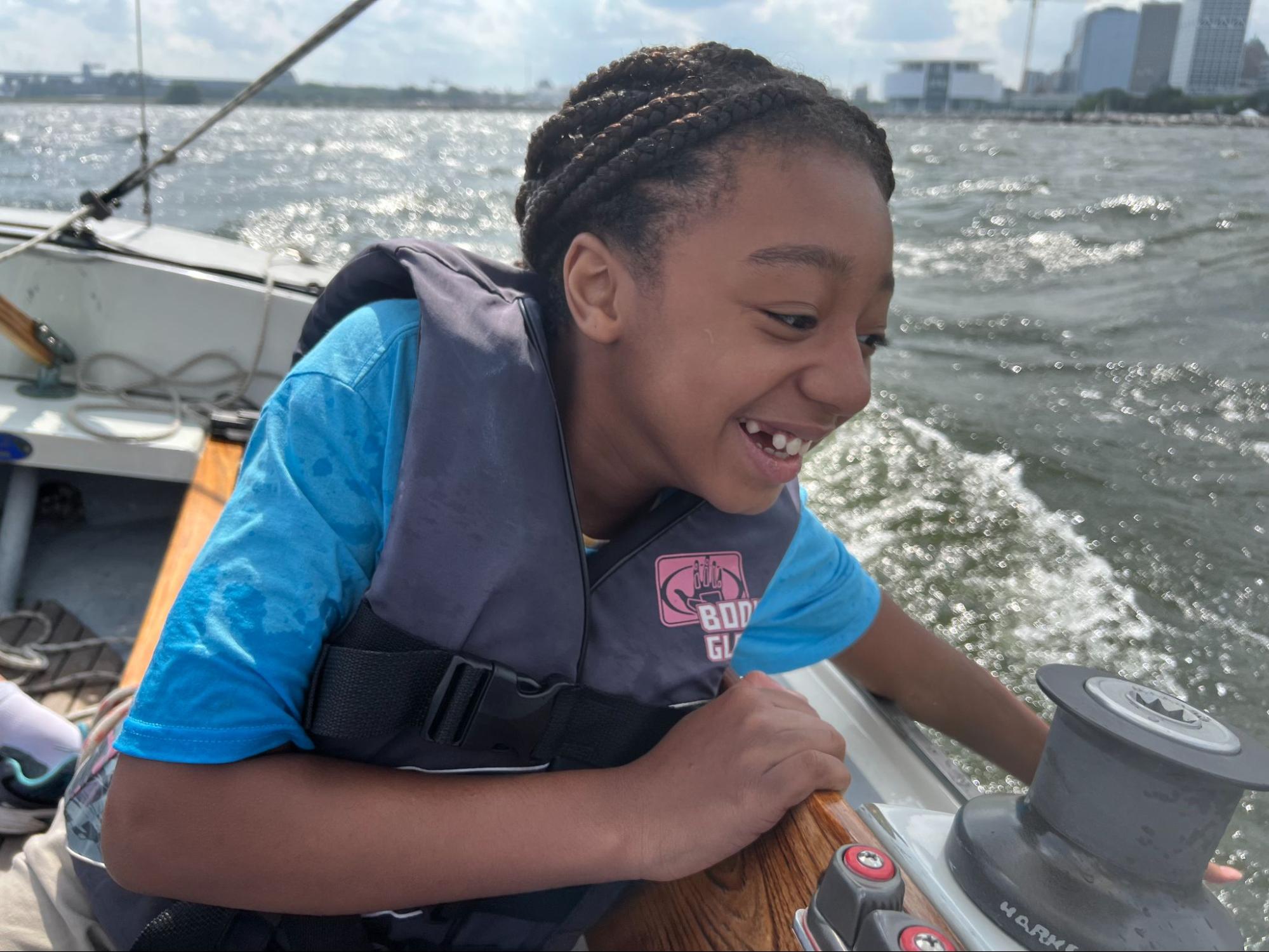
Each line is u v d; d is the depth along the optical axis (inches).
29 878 36.5
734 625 32.6
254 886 26.2
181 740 25.0
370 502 27.6
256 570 25.8
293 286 95.3
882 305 26.2
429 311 28.2
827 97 26.3
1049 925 20.7
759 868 27.7
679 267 25.3
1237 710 29.2
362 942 31.5
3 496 90.4
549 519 28.3
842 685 42.8
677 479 28.6
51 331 91.0
